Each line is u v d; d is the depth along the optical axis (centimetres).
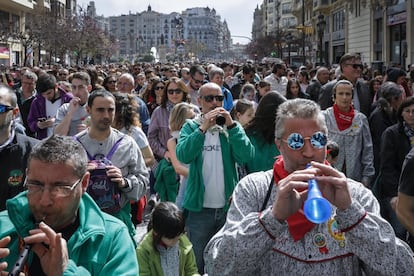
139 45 17412
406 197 394
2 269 241
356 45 4906
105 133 482
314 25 6562
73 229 276
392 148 593
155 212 474
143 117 936
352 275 273
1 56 5116
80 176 268
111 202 443
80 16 7669
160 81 1124
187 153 539
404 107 585
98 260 270
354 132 662
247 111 689
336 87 668
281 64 1493
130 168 489
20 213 269
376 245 255
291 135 278
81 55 7281
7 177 435
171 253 482
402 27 3809
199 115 599
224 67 1647
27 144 449
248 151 539
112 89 1145
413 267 274
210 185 546
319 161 280
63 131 656
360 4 4747
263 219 259
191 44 16712
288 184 251
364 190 286
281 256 275
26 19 5825
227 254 267
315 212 230
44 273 256
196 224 555
